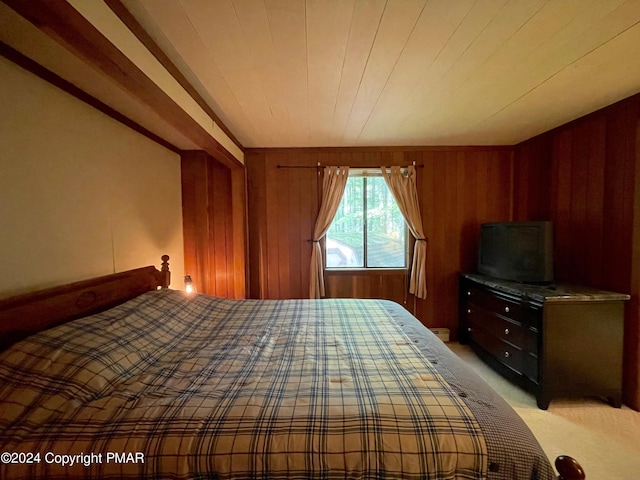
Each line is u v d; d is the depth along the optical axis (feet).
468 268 11.00
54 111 4.76
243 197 10.40
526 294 7.24
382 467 2.73
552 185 9.12
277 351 4.86
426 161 10.86
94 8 3.24
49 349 3.45
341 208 11.25
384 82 5.98
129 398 3.35
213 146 7.46
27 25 3.49
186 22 4.09
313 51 4.85
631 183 6.86
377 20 4.11
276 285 11.00
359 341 5.25
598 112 7.57
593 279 7.80
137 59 4.07
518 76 5.80
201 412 3.09
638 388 6.73
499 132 9.40
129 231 6.81
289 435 2.84
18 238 4.16
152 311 5.40
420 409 3.14
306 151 10.81
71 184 5.12
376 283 11.04
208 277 10.05
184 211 9.68
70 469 2.64
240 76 5.65
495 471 2.77
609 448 5.62
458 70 5.55
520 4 3.82
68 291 4.63
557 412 6.73
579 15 4.04
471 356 9.69
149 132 7.63
